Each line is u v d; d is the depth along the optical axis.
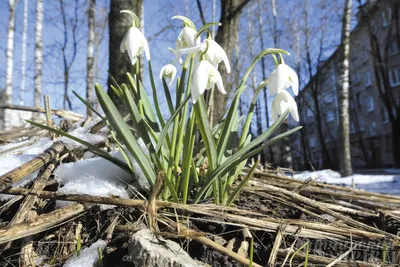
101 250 0.21
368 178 1.22
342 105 1.78
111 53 0.99
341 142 1.75
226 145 0.27
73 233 0.23
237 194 0.26
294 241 0.22
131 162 0.26
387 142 3.98
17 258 0.21
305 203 0.28
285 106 0.24
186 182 0.24
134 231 0.22
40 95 2.22
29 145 0.41
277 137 0.23
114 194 0.25
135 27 0.24
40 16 2.27
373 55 3.61
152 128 0.26
